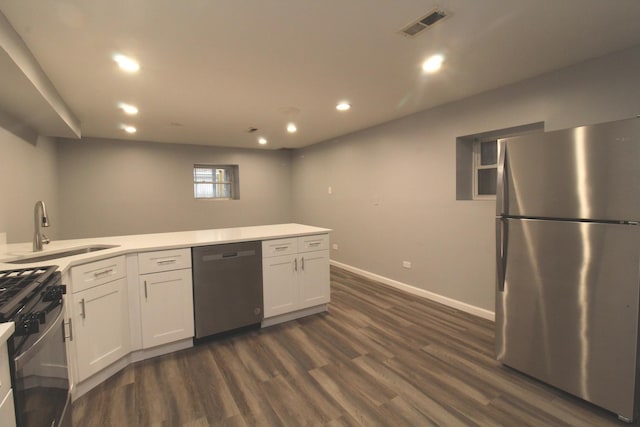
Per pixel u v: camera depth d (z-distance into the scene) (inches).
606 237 67.9
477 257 124.4
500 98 112.7
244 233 120.5
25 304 43.1
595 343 70.3
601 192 68.3
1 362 35.0
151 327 93.7
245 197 252.2
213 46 79.4
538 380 81.8
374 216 175.6
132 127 169.6
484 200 122.0
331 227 215.6
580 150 71.1
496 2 63.1
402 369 88.0
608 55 87.3
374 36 76.0
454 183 131.3
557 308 76.4
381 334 109.7
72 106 126.3
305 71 96.2
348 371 87.4
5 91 85.9
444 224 136.3
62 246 93.4
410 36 76.2
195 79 100.7
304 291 123.6
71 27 68.7
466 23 70.8
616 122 65.7
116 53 81.7
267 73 97.3
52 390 50.6
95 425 67.2
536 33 75.5
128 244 96.1
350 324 118.3
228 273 105.9
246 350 99.5
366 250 183.2
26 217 125.6
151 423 68.0
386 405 73.3
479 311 123.9
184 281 98.4
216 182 251.6
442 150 135.0
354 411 71.5
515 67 95.7
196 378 84.7
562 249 74.9
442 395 76.7
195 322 100.8
